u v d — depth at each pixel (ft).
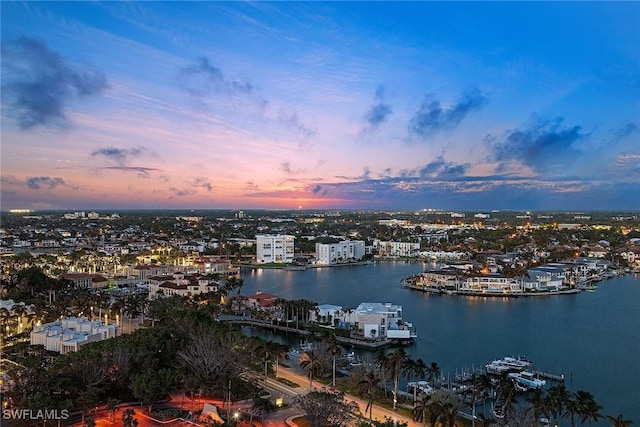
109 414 389.60
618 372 578.66
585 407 376.68
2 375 449.89
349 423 393.70
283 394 460.55
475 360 624.18
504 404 435.94
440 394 442.09
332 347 517.14
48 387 371.56
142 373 417.69
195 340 469.98
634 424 446.60
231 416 389.39
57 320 644.27
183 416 390.01
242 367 459.73
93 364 402.11
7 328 628.69
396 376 455.22
